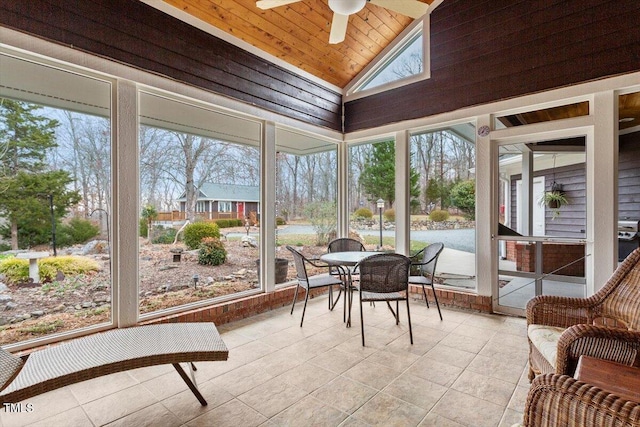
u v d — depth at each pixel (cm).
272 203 423
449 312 392
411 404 206
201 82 343
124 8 287
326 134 499
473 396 214
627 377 122
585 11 318
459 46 403
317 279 389
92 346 203
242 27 372
